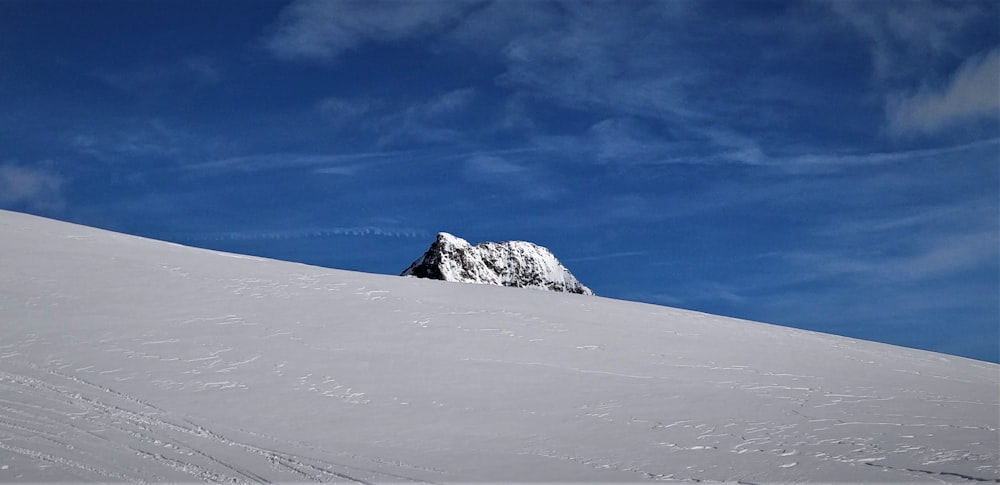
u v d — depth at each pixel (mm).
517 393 24953
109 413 20703
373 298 34031
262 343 27422
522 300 37000
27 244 35938
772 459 20453
